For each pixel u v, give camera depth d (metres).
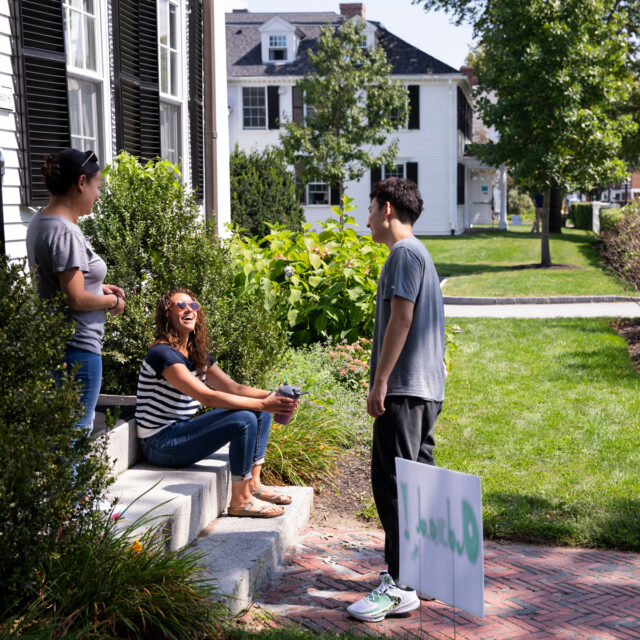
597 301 15.73
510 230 37.94
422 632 3.51
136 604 3.05
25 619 2.80
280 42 34.22
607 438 6.52
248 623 3.52
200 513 4.28
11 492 2.75
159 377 4.55
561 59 19.59
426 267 3.69
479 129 52.91
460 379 8.77
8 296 3.03
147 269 6.06
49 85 6.04
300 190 19.70
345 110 27.30
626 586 4.05
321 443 5.95
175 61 9.49
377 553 4.51
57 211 3.74
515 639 3.45
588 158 20.22
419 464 3.14
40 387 2.96
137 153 8.02
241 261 8.52
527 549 4.60
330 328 8.66
